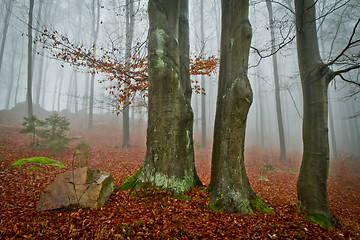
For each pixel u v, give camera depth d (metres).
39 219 3.51
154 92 5.01
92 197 4.03
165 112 4.90
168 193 4.58
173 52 5.04
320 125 4.73
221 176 4.54
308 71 4.97
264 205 4.81
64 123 11.58
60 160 9.09
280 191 7.93
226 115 4.68
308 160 4.84
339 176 12.35
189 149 5.30
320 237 3.73
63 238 3.00
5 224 3.28
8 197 4.47
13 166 6.59
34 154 9.34
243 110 4.50
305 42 5.08
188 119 5.30
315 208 4.60
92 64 7.01
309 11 5.05
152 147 4.93
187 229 3.46
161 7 5.16
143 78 7.66
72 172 4.22
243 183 4.57
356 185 10.44
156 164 4.83
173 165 4.84
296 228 3.99
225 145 4.61
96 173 4.66
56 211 3.87
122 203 4.28
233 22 4.84
